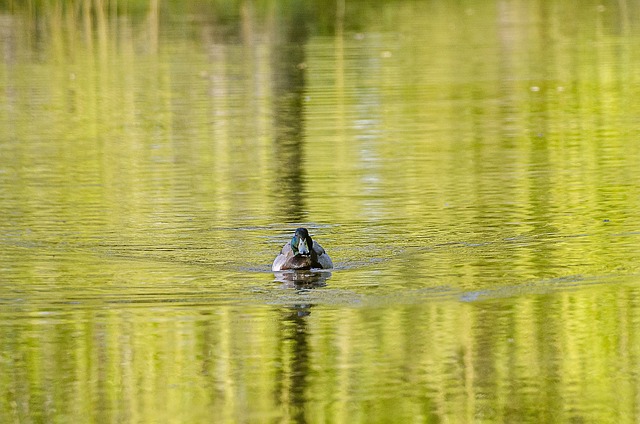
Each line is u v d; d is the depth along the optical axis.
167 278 15.88
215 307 14.48
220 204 20.88
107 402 11.41
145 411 11.16
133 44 47.66
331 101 33.81
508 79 37.25
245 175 23.64
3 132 29.81
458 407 11.20
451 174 23.22
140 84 37.69
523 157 24.95
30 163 25.42
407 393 11.59
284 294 15.04
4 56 44.62
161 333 13.47
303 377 12.05
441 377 12.02
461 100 33.44
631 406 11.16
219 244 17.95
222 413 11.14
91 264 16.70
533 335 13.12
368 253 17.16
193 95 35.44
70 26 52.56
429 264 16.39
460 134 28.11
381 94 34.81
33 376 12.18
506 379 11.84
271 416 11.05
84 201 21.28
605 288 14.95
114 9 56.47
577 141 26.72
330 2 63.03
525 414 11.05
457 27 53.56
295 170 24.06
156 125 30.47
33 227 19.12
